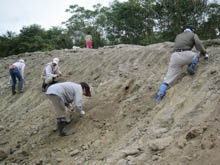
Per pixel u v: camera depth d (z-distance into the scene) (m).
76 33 27.62
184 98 4.73
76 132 5.46
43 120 6.50
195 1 15.75
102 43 26.41
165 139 3.92
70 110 5.96
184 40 5.18
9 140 6.26
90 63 8.63
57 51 12.28
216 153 3.23
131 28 23.36
